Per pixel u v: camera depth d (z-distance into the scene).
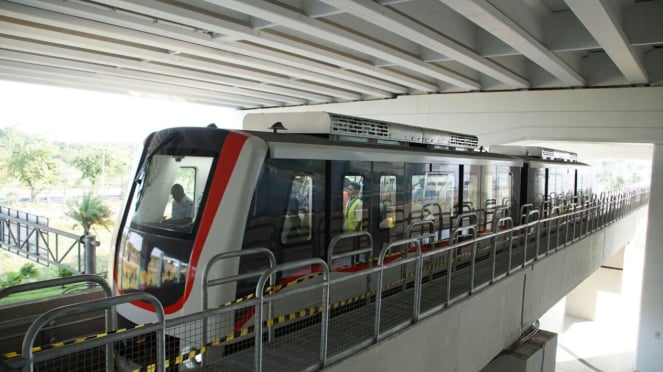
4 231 10.23
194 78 13.73
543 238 11.20
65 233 7.43
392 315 5.30
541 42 9.30
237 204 4.30
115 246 5.09
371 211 5.96
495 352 7.05
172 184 4.79
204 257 4.26
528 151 11.47
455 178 7.77
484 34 10.15
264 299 3.47
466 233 8.11
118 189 23.58
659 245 13.38
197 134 4.80
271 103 20.23
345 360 4.17
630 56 9.38
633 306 25.41
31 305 5.51
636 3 8.80
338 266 5.48
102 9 7.60
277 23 7.88
